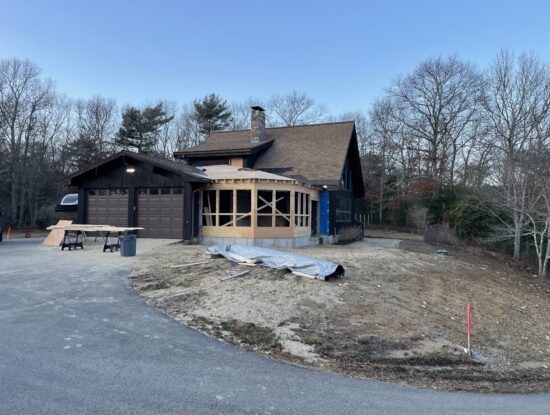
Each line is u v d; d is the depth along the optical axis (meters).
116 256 13.08
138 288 8.96
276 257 10.74
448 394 5.07
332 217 20.75
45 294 8.35
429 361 6.35
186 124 49.09
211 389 4.49
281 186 16.67
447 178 35.97
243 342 6.23
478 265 17.23
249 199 17.47
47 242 17.70
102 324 6.59
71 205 23.33
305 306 7.99
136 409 3.87
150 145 45.09
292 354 5.96
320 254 14.35
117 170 18.16
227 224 16.41
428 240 23.19
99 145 42.28
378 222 38.25
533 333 9.39
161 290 8.80
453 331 8.17
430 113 39.12
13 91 35.19
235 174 17.23
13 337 5.83
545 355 7.88
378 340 6.91
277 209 17.78
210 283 9.26
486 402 4.87
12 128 34.56
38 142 37.34
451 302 10.19
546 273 20.02
